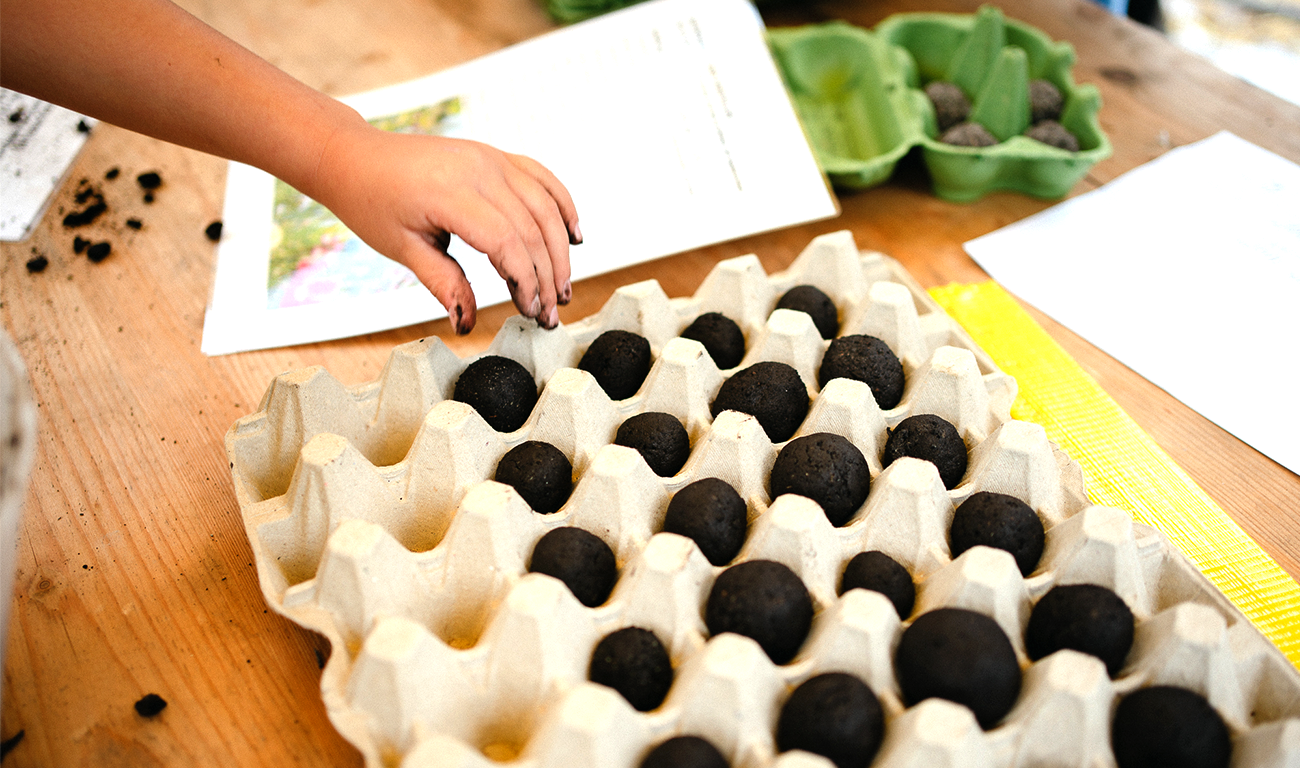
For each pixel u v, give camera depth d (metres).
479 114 1.00
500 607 0.52
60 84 0.62
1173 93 1.07
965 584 0.52
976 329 0.81
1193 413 0.73
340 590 0.54
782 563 0.55
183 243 0.93
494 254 0.60
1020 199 0.97
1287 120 1.03
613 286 0.87
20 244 0.93
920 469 0.59
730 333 0.73
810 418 0.66
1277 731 0.45
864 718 0.46
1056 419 0.73
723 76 0.97
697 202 0.89
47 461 0.71
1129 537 0.55
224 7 1.29
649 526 0.60
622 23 1.04
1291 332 0.78
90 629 0.59
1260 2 1.84
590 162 0.93
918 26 1.10
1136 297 0.83
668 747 0.45
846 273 0.79
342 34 1.23
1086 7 1.21
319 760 0.52
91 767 0.51
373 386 0.71
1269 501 0.67
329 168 0.64
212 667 0.57
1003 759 0.47
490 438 0.64
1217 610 0.54
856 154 1.03
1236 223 0.89
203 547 0.64
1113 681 0.50
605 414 0.67
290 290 0.87
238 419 0.69
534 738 0.46
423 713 0.48
